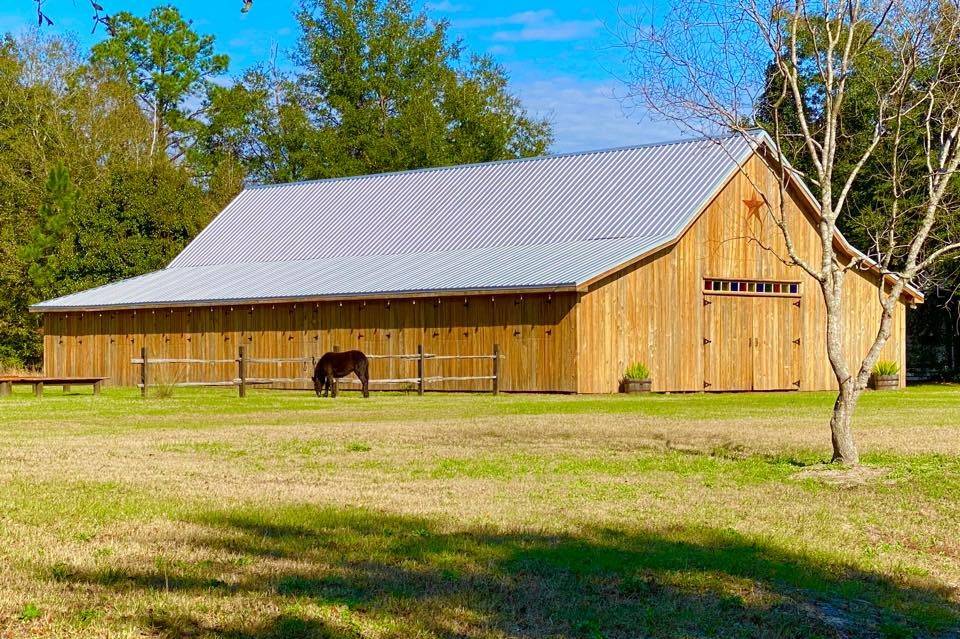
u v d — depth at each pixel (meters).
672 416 23.70
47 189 49.44
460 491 12.89
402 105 71.19
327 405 27.27
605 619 7.82
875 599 8.67
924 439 18.86
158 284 43.47
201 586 8.39
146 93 73.06
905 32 15.01
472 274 35.03
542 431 20.03
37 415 23.84
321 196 47.75
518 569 9.08
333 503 11.93
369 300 36.25
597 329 33.03
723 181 36.12
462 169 44.81
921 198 38.44
